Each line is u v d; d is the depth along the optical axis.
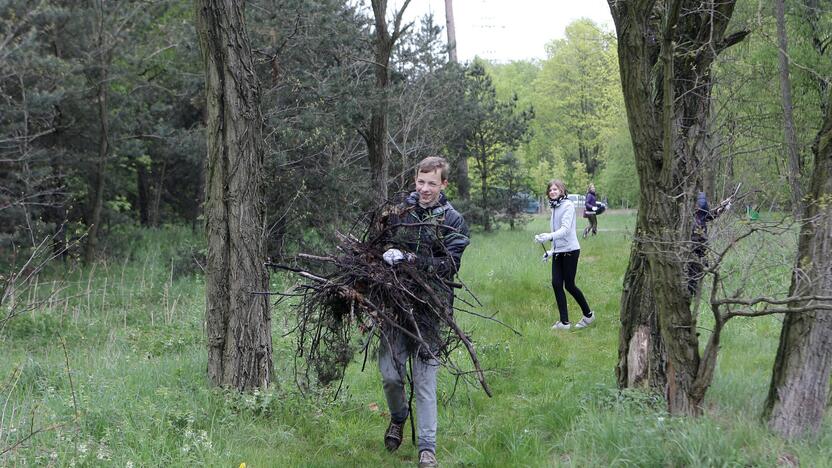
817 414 4.43
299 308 4.79
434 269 4.46
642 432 4.37
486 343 7.95
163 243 20.39
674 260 4.69
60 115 15.68
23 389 5.86
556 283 9.23
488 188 25.88
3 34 13.20
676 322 4.73
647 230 4.77
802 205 4.53
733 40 5.49
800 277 4.39
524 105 51.66
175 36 16.81
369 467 4.61
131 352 7.76
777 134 9.02
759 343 7.99
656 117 5.24
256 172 5.52
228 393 5.33
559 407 5.36
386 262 4.48
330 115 12.71
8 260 13.35
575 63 50.53
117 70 16.19
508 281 12.60
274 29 12.36
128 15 16.48
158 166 24.84
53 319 9.24
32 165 14.66
